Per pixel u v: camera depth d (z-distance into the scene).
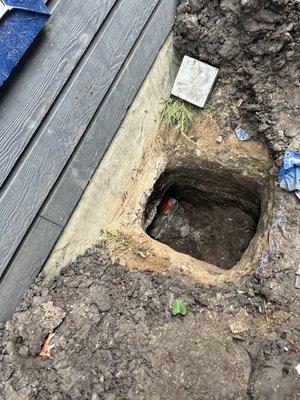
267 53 1.14
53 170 1.05
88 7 1.11
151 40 1.23
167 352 0.97
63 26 1.08
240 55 1.19
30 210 1.01
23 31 0.98
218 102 1.26
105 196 1.20
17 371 0.93
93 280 1.09
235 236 1.46
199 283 1.09
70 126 1.08
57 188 1.06
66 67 1.07
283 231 1.07
